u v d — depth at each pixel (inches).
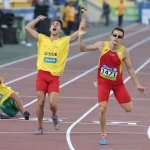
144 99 1739.7
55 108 1169.4
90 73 2335.1
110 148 1058.1
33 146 1065.5
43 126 1284.4
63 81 2090.3
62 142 1109.1
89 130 1248.8
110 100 1701.5
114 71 1092.5
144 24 6259.8
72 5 4264.3
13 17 3560.5
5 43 3572.8
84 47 1089.4
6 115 1378.0
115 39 1083.9
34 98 1706.4
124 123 1346.0
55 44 1169.4
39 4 3937.0
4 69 2405.3
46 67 1162.6
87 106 1585.9
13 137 1152.2
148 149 1056.8
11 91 1373.0
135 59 2918.3
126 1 6776.6
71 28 4352.9
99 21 6117.1
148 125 1327.5
